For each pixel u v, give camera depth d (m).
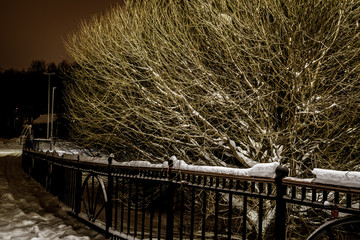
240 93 5.92
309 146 5.93
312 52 5.52
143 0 7.02
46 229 5.69
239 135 6.38
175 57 6.39
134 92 7.15
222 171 3.54
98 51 7.52
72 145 11.36
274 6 5.67
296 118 5.55
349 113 5.36
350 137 5.29
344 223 2.42
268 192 3.08
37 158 12.16
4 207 7.67
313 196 2.67
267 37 5.58
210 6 5.83
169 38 6.48
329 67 5.74
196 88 6.39
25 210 7.45
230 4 6.01
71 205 7.25
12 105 73.38
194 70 6.36
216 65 6.49
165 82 6.30
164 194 7.77
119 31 7.20
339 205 2.50
